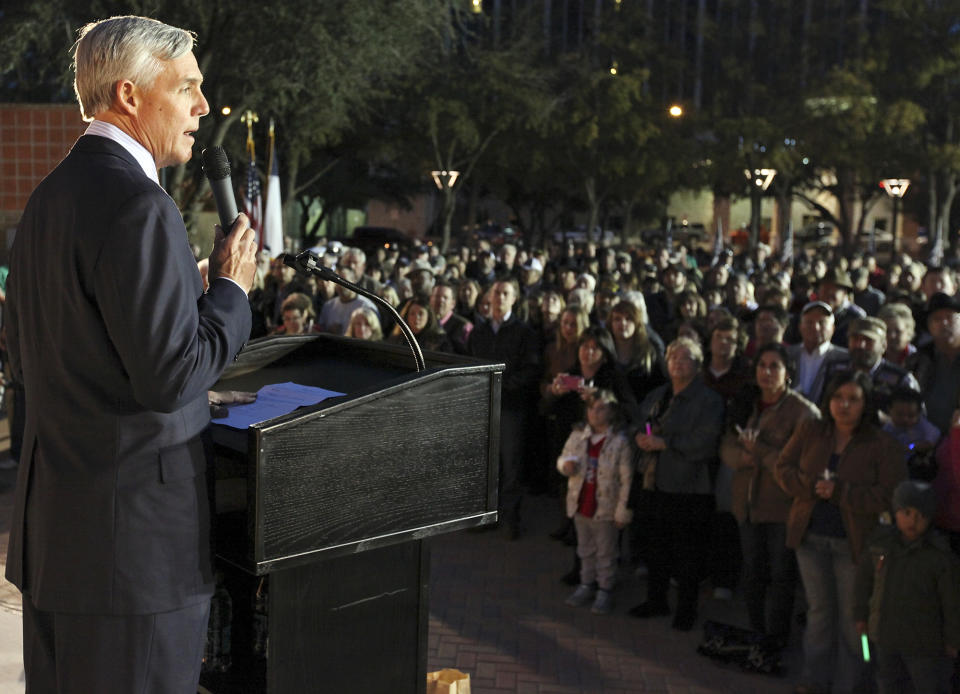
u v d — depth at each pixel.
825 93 33.34
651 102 33.34
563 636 5.50
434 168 32.38
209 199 18.20
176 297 1.55
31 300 1.66
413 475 1.86
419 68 28.77
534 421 7.93
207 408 1.76
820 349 6.14
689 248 37.97
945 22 33.50
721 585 6.17
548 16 43.28
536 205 43.50
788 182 39.47
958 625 4.07
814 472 4.66
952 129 36.69
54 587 1.63
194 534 1.68
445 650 5.26
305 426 1.71
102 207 1.56
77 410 1.63
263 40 17.52
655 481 5.58
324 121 23.11
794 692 4.84
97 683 1.64
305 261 1.84
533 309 9.70
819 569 4.71
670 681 4.97
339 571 1.87
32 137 10.41
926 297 9.04
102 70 1.65
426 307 7.71
